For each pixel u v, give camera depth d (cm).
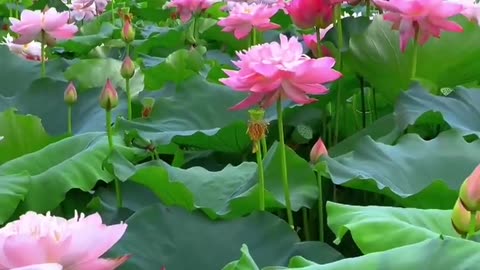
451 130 415
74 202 415
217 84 466
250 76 381
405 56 463
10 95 511
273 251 373
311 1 455
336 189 424
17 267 284
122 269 366
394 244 351
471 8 454
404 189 400
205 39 604
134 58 575
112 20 759
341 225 365
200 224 378
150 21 823
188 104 459
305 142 453
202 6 568
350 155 408
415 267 314
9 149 443
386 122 442
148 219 376
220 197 404
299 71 380
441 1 432
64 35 502
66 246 287
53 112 479
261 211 379
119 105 475
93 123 464
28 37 498
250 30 480
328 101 458
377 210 366
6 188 400
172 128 450
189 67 517
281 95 384
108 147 422
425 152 410
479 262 304
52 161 426
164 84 508
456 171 406
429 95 438
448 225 364
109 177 416
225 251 373
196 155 452
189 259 372
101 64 505
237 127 432
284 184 389
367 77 467
